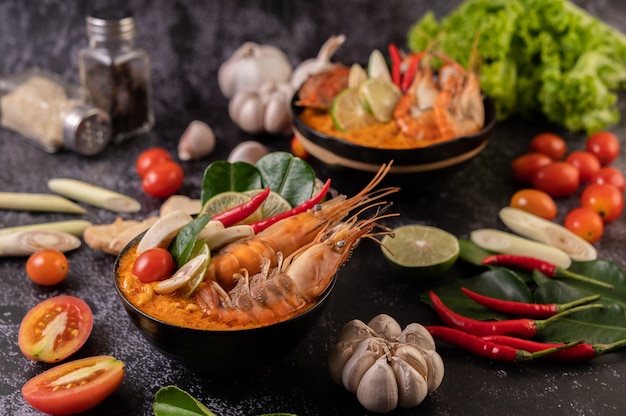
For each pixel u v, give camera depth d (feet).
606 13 3.15
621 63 2.82
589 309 1.90
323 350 1.86
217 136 2.67
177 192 2.39
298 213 1.79
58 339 1.83
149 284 1.67
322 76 2.39
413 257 2.05
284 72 2.82
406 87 2.37
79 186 2.33
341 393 1.77
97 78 2.56
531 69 2.69
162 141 2.64
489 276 1.99
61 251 2.13
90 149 2.52
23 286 2.04
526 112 2.76
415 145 2.21
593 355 1.82
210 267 1.67
